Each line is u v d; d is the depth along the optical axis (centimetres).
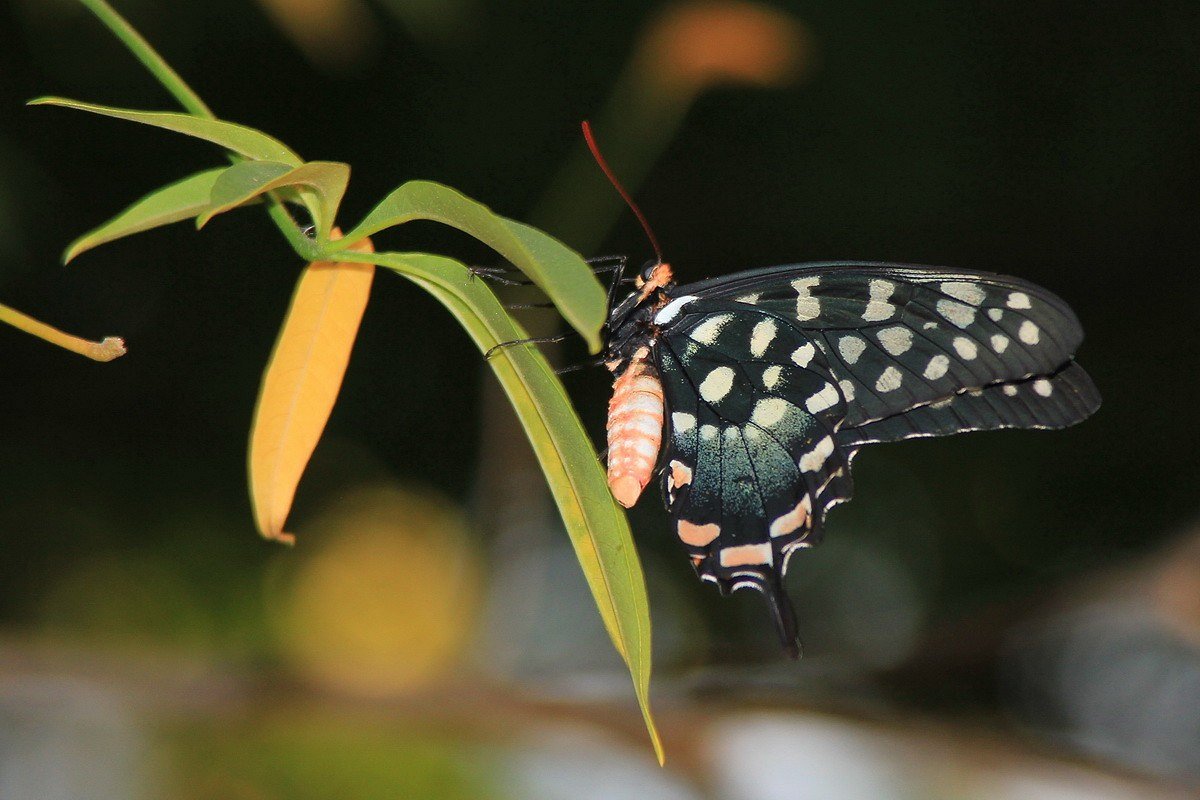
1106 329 165
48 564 148
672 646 176
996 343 112
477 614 137
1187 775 119
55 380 154
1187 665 133
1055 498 168
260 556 152
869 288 112
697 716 120
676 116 123
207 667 120
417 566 147
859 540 180
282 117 149
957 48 153
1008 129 155
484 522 127
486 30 149
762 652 129
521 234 104
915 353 112
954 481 176
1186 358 163
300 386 106
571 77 151
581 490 106
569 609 156
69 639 141
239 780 124
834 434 112
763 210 159
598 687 120
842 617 179
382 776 123
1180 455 162
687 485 113
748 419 113
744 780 119
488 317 106
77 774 124
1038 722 134
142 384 156
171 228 155
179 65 141
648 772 119
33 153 138
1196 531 123
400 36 147
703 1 124
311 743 124
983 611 123
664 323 113
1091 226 157
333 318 107
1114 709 135
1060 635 137
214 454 156
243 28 141
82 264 150
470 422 162
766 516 113
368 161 151
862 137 156
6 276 144
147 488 154
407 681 120
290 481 106
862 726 120
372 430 161
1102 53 153
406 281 163
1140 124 153
